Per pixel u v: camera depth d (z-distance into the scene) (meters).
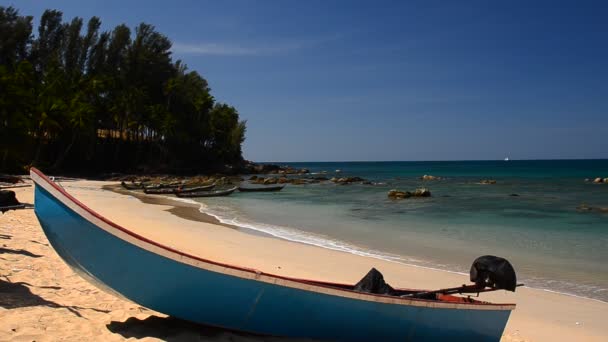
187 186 45.09
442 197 37.25
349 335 5.95
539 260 13.71
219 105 87.12
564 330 8.01
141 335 5.69
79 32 71.06
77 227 5.42
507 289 6.11
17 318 5.66
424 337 6.19
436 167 163.38
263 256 13.25
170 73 77.75
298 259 13.09
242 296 5.59
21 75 55.09
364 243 16.38
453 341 6.39
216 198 36.31
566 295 10.21
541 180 66.12
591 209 27.61
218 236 16.59
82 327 5.67
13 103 47.81
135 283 5.61
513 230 19.66
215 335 5.91
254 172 88.06
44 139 60.50
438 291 6.60
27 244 10.60
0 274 7.74
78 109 56.91
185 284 5.52
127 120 67.94
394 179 73.56
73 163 64.06
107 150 68.25
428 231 19.34
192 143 76.75
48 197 5.45
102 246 5.46
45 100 55.38
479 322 6.45
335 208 28.94
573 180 65.31
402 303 5.92
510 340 7.39
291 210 27.61
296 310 5.70
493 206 30.05
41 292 7.02
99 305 6.75
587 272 12.25
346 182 60.00
